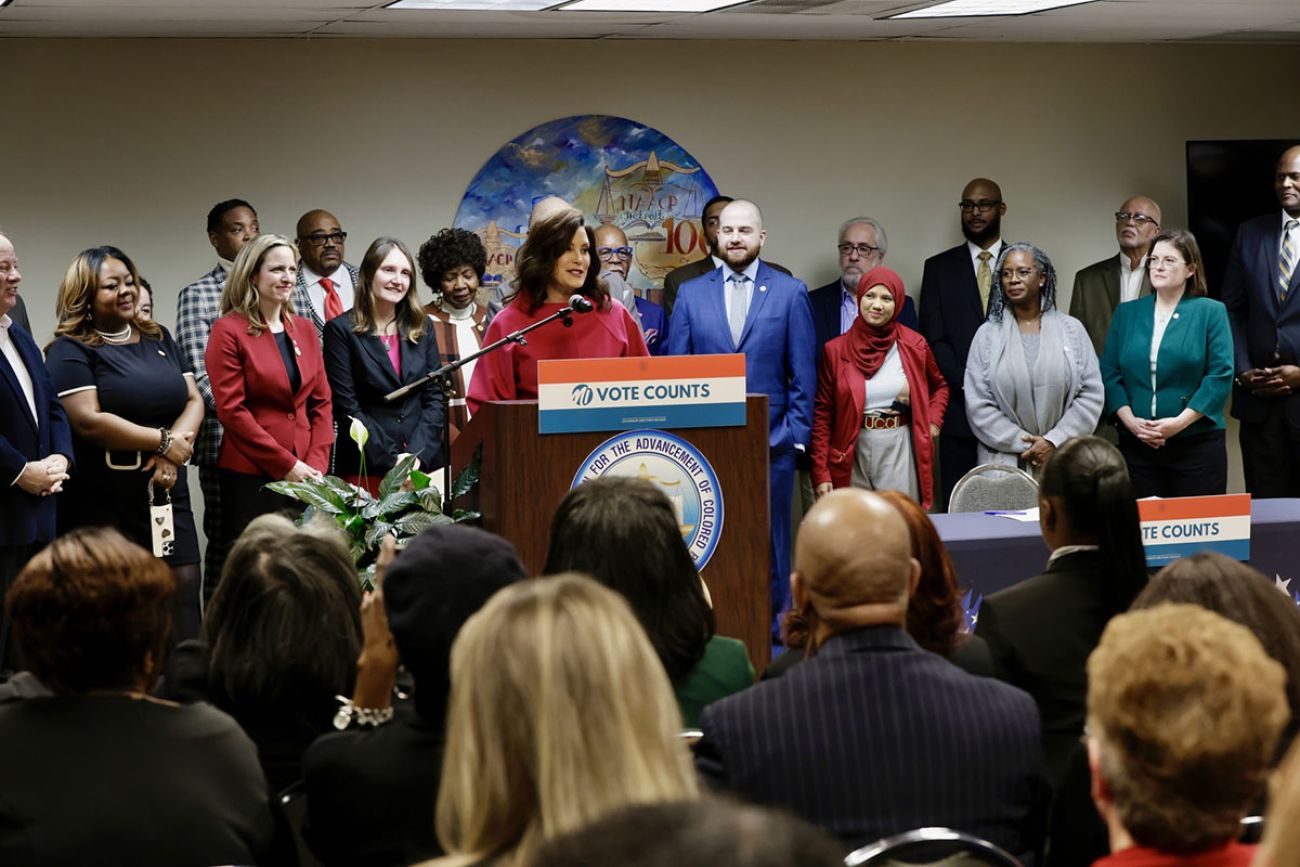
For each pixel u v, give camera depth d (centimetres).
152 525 607
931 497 770
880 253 859
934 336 864
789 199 900
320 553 293
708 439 398
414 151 842
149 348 617
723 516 401
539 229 441
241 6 675
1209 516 473
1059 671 315
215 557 675
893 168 912
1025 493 629
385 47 833
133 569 235
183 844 224
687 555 286
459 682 163
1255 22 832
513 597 165
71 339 601
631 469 394
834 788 223
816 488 766
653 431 394
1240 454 970
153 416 609
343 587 292
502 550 229
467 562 225
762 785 223
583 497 286
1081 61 933
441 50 841
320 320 776
